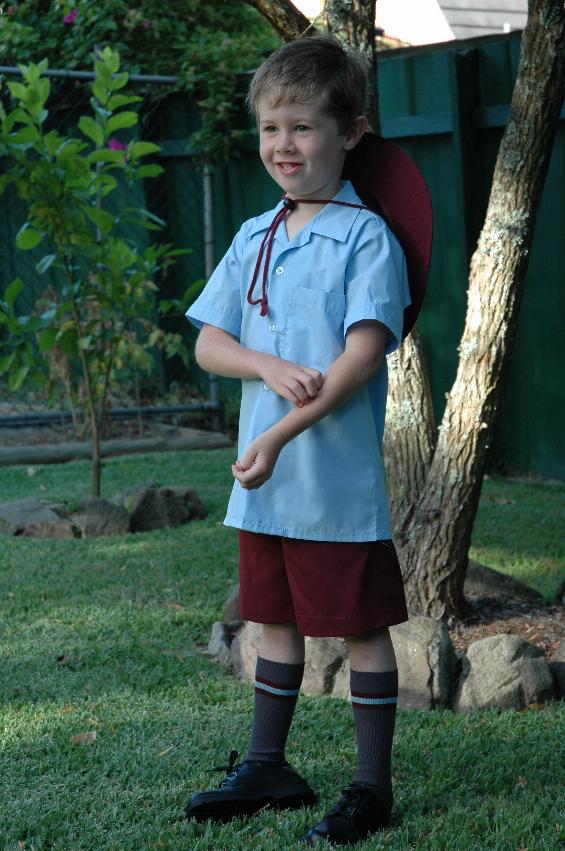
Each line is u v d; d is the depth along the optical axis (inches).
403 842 114.7
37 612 210.1
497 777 130.8
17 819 121.5
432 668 158.7
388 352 117.4
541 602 201.9
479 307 180.7
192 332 439.2
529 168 177.3
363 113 119.1
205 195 418.3
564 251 311.3
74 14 421.4
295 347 117.2
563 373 318.7
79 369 408.8
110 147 383.9
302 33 185.9
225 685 168.6
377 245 116.0
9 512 281.7
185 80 397.4
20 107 269.1
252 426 119.3
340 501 116.6
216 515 295.7
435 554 185.9
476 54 326.6
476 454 183.3
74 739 145.0
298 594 119.0
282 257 119.6
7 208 459.2
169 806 125.6
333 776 133.4
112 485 335.6
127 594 221.9
